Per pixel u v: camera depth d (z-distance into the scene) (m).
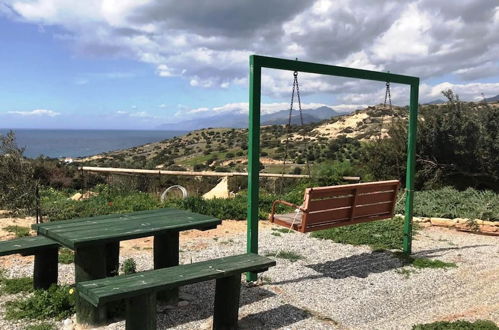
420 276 5.62
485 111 12.61
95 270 3.98
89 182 12.60
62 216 8.42
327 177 12.47
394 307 4.57
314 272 5.73
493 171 12.26
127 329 3.32
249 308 4.44
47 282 4.69
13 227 7.54
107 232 4.09
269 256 6.48
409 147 6.52
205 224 4.66
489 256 6.62
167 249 4.53
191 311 4.32
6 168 8.04
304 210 5.38
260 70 4.91
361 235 7.62
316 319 4.21
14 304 4.29
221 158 44.16
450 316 4.27
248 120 5.02
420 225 9.04
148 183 12.17
